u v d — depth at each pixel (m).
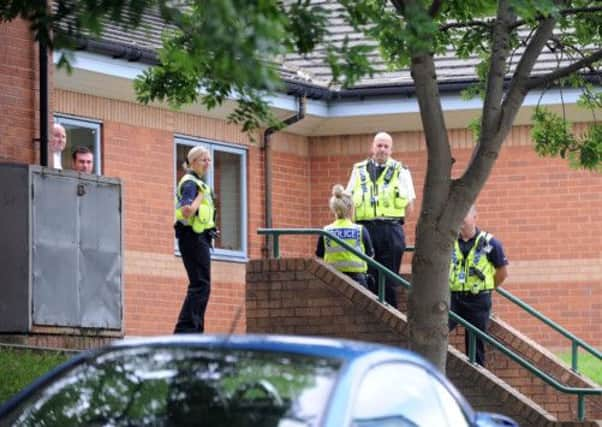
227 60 16.20
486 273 36.81
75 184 31.28
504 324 39.69
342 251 37.12
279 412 15.39
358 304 36.38
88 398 16.16
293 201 52.41
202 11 16.73
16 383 26.48
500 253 36.84
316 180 52.97
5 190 30.34
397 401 16.73
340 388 15.66
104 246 31.80
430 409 17.55
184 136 48.59
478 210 51.72
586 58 26.78
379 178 38.84
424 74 26.31
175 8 17.95
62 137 36.16
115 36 43.69
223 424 15.41
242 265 50.81
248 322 37.16
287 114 50.66
